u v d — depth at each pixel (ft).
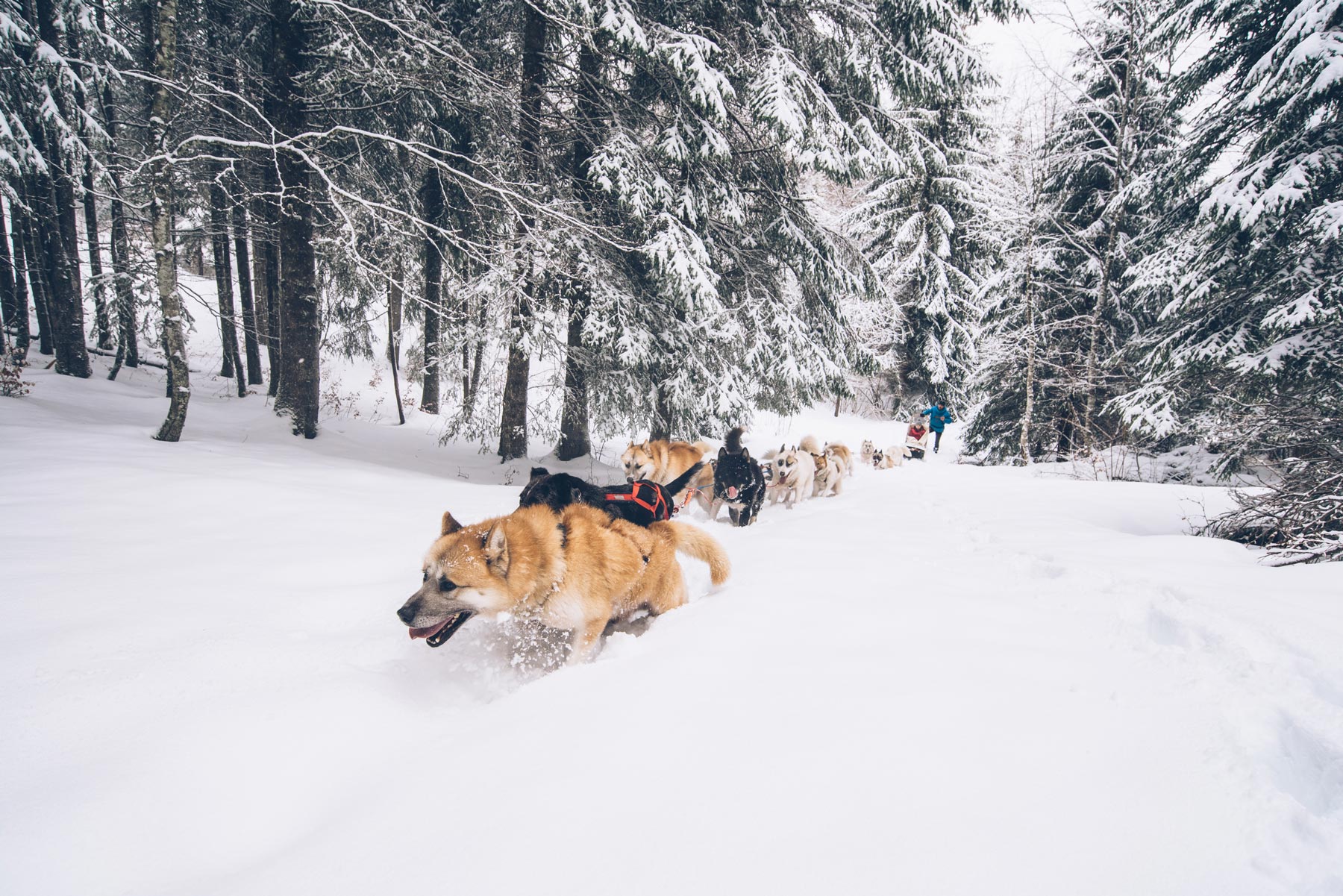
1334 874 4.99
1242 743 6.88
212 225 47.44
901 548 16.99
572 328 40.63
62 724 7.13
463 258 42.06
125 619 10.28
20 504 16.39
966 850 5.26
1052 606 12.05
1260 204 29.35
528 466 41.32
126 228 42.63
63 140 35.81
